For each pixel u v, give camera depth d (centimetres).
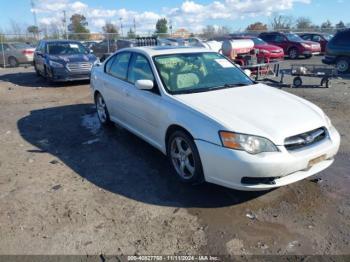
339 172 431
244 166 324
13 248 297
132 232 315
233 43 1200
